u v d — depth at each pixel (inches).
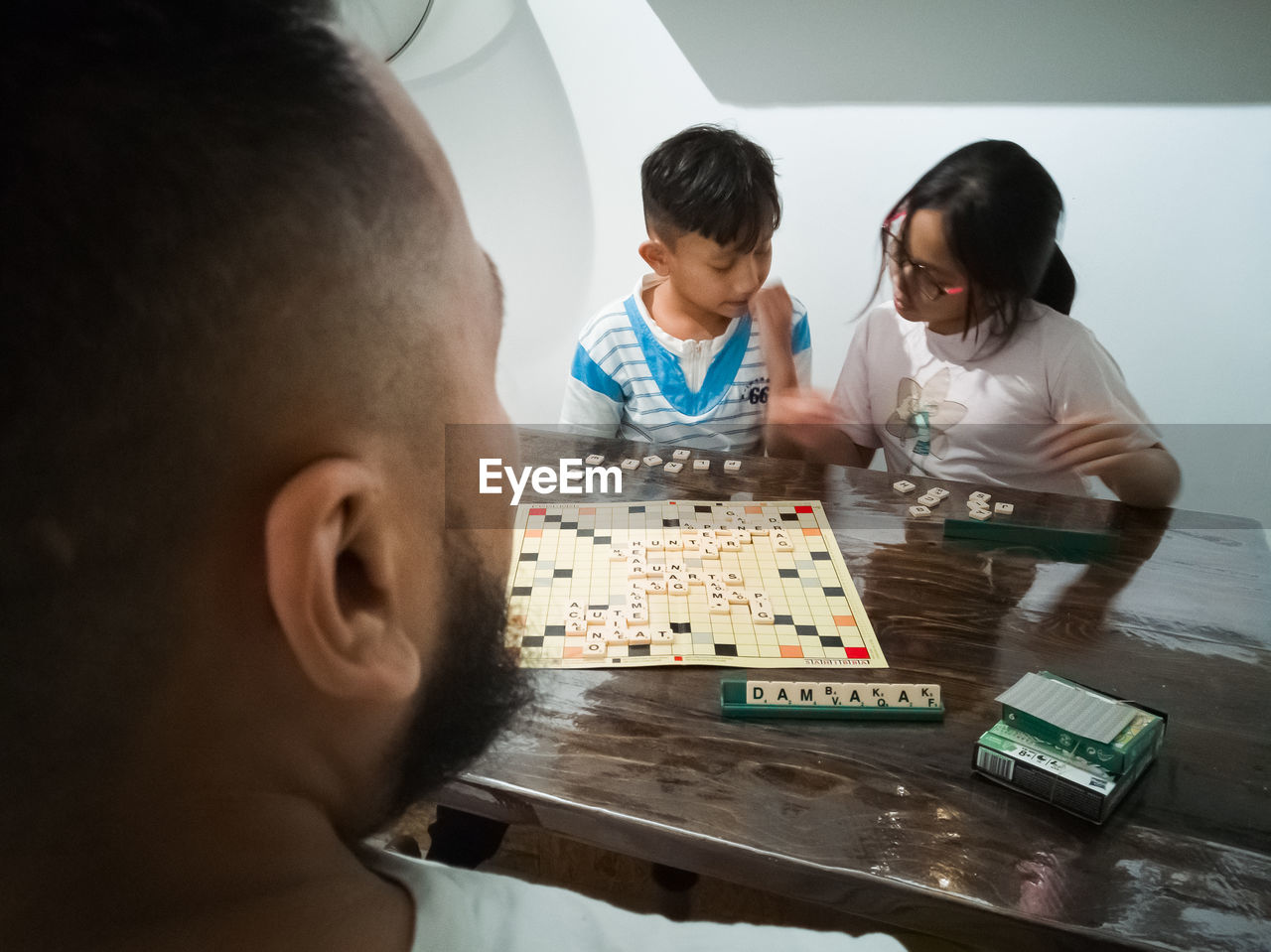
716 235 80.1
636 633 44.6
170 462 7.1
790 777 34.8
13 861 7.8
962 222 77.1
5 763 7.5
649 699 39.8
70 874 7.9
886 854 31.0
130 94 6.6
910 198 80.5
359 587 8.9
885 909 30.3
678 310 85.1
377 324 8.3
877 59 81.1
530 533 54.8
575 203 91.4
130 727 7.7
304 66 7.6
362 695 8.6
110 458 6.9
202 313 6.9
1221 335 82.5
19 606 7.0
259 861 8.6
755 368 86.5
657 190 81.4
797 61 82.7
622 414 87.1
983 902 28.9
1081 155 80.0
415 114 9.1
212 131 6.9
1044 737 34.5
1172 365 85.0
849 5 79.7
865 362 85.4
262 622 7.9
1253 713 38.7
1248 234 78.7
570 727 37.7
